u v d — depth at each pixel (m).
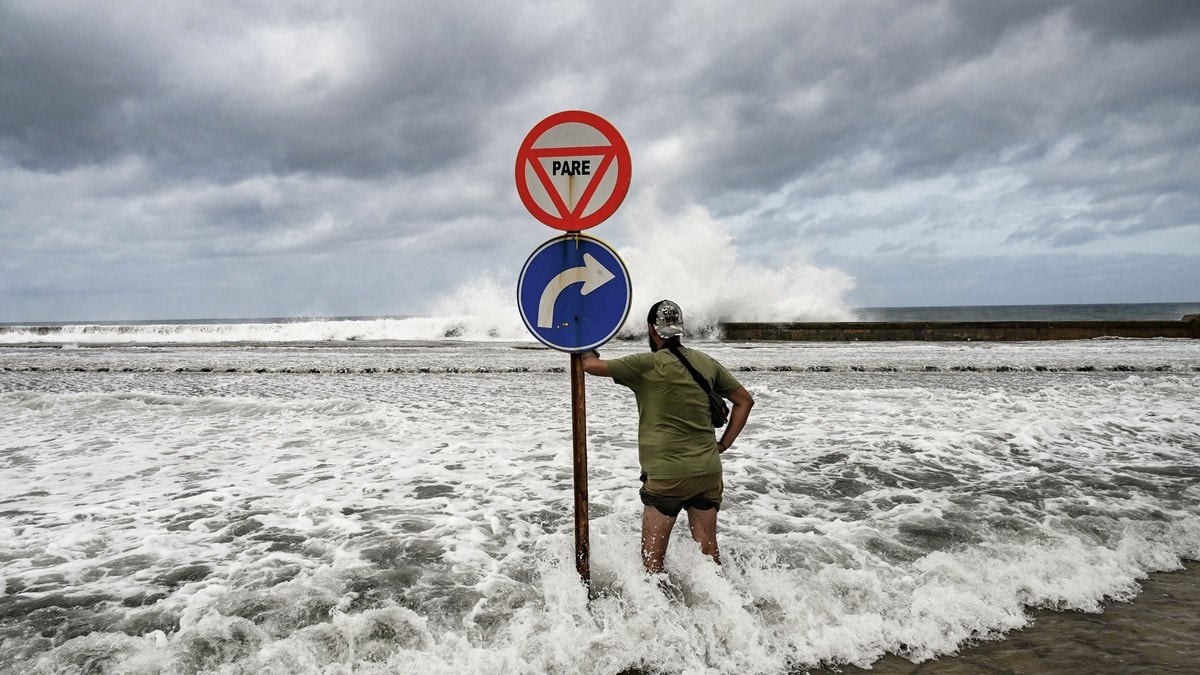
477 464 7.01
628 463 6.98
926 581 3.94
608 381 14.84
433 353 25.67
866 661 3.22
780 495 5.80
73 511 5.42
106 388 14.34
